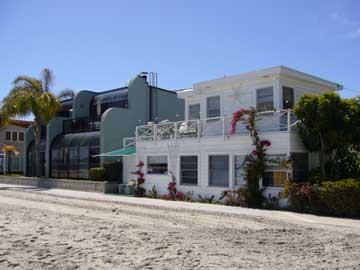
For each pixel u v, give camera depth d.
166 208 18.02
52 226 13.19
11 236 11.56
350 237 11.39
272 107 19.84
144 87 32.47
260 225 13.45
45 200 21.61
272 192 17.81
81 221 14.26
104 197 22.56
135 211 17.11
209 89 23.17
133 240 10.95
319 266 8.44
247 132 19.72
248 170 18.28
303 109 17.02
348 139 16.45
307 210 16.05
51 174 33.34
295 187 16.39
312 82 21.73
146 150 24.19
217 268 8.29
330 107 16.27
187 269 8.23
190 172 21.70
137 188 23.88
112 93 34.06
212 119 22.20
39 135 32.50
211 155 20.72
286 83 20.44
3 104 32.59
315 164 19.09
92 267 8.38
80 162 30.59
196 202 20.34
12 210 17.28
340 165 17.92
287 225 13.40
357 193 14.65
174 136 22.78
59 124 34.44
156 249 9.91
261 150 18.22
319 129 16.83
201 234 11.84
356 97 17.52
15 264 8.64
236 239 11.15
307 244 10.51
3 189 28.75
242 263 8.66
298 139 18.05
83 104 35.28
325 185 15.48
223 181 20.12
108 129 29.14
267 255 9.38
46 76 33.69
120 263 8.68
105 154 26.41
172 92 34.91
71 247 10.14
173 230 12.49
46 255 9.37
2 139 48.66
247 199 18.16
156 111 33.28
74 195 23.75
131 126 30.91
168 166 22.75
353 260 8.92
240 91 21.66
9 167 42.97
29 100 31.20
